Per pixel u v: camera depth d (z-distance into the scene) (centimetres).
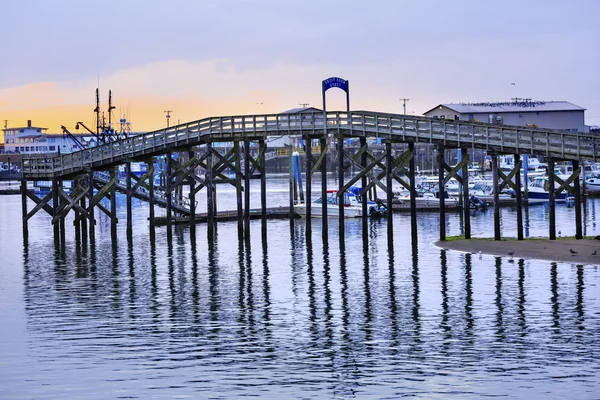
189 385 3328
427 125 6531
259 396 3195
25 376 3462
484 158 19700
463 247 6356
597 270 5209
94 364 3606
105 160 7662
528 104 17288
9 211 13062
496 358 3544
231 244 7381
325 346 3809
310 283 5272
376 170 10519
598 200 12512
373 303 4628
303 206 10331
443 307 4456
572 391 3145
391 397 3145
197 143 7412
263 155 7312
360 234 8094
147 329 4178
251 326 4200
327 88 7038
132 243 7619
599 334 3844
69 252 7081
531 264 5509
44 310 4653
